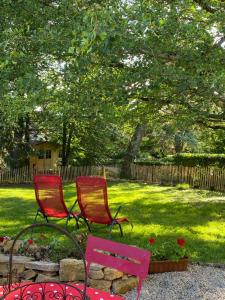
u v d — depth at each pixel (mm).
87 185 6449
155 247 5281
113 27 4363
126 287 4578
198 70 5328
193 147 26703
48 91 5781
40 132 20578
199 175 16547
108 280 4477
